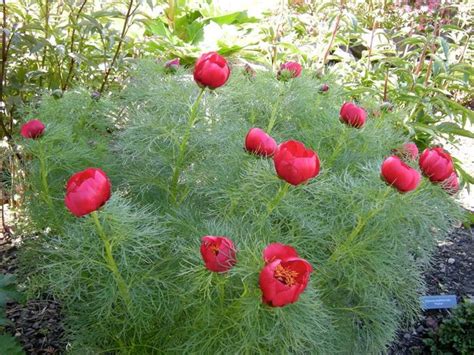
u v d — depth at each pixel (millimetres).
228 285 778
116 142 1186
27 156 1342
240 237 838
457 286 1562
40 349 1155
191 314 864
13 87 1408
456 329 1310
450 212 940
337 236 915
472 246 1758
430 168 833
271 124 1112
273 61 2197
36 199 1080
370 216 854
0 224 1530
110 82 1553
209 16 2891
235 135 1062
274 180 829
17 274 1197
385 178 795
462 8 2217
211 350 791
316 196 925
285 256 636
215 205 994
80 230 858
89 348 915
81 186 667
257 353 784
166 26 2807
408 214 875
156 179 1057
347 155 1121
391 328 1046
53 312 1271
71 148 1025
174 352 861
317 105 1224
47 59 1559
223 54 2559
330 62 2607
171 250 891
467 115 1773
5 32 1295
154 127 1008
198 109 1032
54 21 1580
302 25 2475
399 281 971
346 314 1043
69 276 817
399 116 1373
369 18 2529
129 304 823
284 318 680
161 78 1170
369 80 1954
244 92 1200
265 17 2754
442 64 1758
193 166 1045
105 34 1456
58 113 1144
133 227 794
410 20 2271
